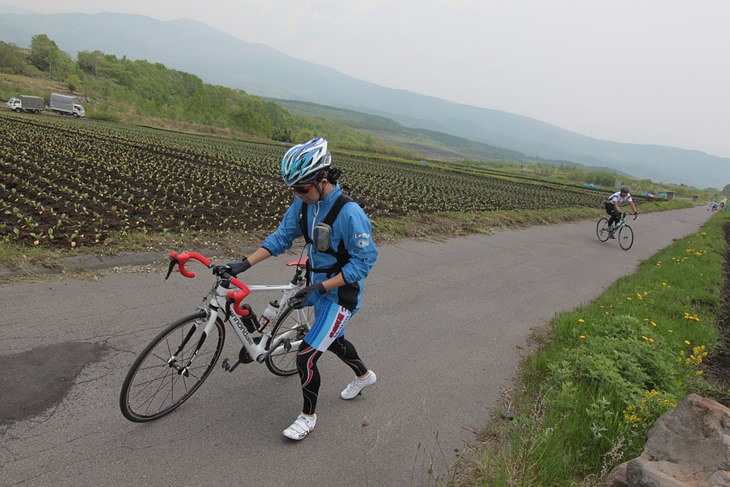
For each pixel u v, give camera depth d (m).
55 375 3.58
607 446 3.53
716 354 6.84
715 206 65.38
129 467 2.83
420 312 6.44
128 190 12.07
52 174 12.63
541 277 9.69
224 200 12.66
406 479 3.15
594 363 4.66
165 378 3.42
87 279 5.52
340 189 3.29
